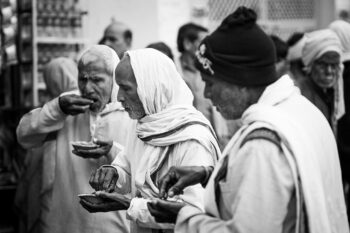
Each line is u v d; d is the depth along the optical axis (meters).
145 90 3.61
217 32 2.92
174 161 3.58
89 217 4.42
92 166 4.47
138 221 3.52
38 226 6.14
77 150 4.29
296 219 2.66
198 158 3.48
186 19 9.45
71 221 4.50
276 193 2.63
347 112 6.28
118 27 7.65
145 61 3.62
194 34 6.96
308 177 2.67
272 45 2.91
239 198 2.67
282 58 7.01
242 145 2.75
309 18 10.76
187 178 3.10
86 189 4.45
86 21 8.26
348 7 10.64
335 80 6.20
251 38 2.86
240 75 2.84
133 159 3.76
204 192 3.13
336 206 2.89
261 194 2.62
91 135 4.55
